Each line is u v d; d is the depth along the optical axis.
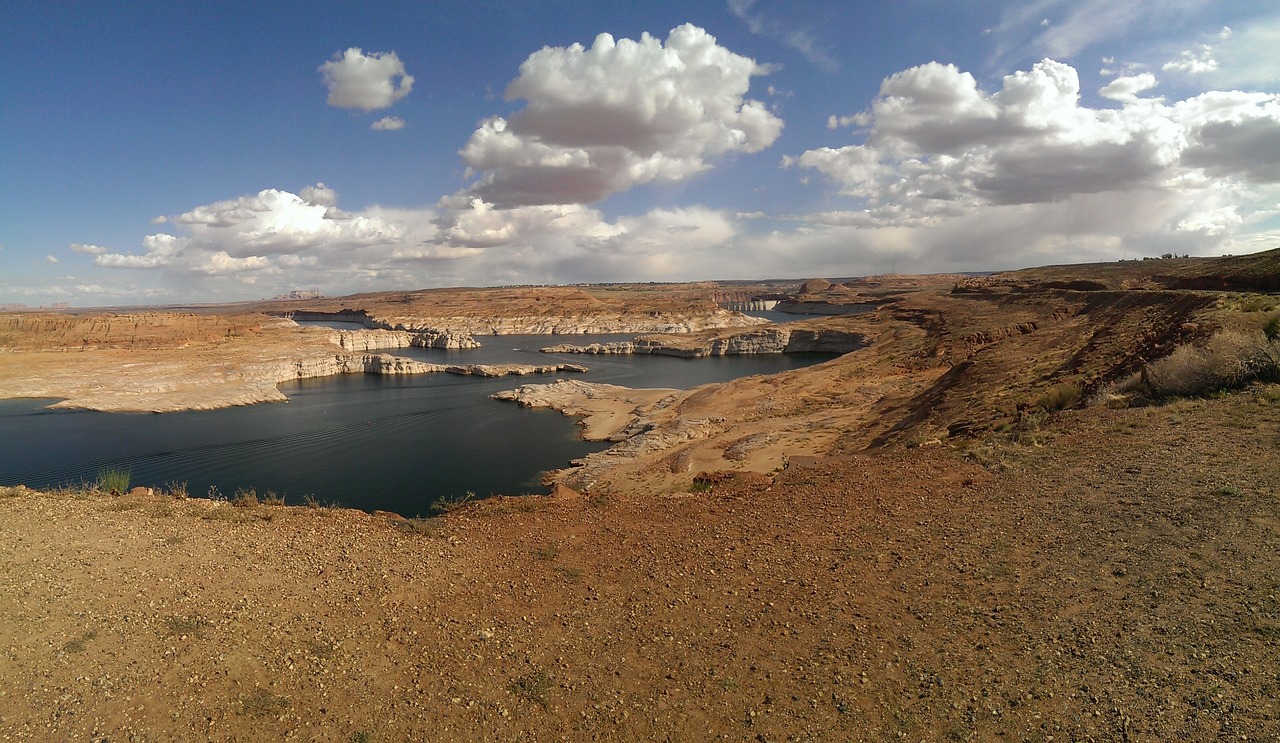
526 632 9.09
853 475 16.56
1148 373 20.95
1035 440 17.34
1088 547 10.13
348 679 7.80
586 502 15.46
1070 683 6.94
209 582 10.00
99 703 6.97
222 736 6.70
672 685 7.78
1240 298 32.31
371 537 12.62
